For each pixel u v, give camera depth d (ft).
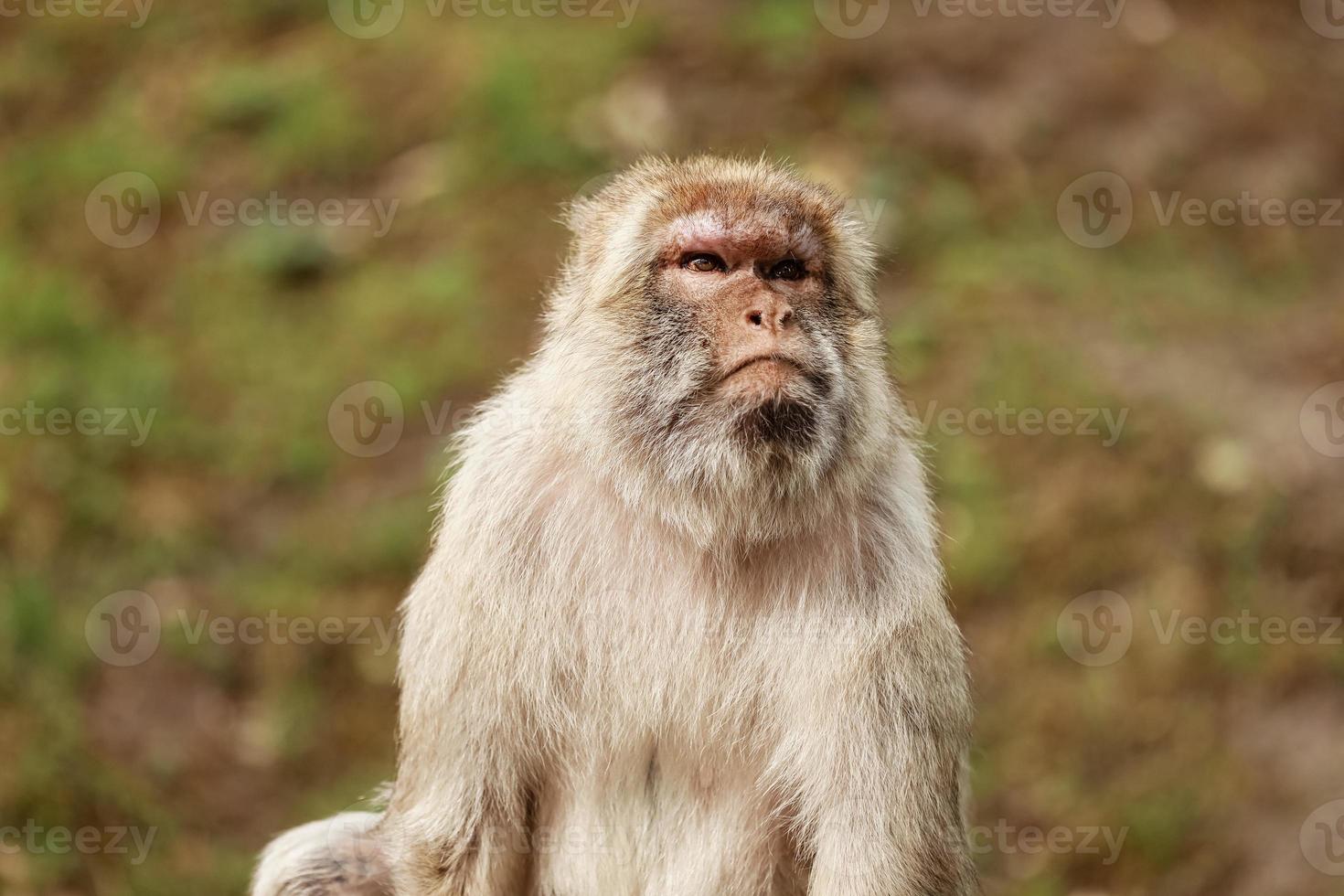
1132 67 138.62
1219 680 101.55
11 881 82.64
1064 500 108.99
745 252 55.47
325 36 144.56
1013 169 131.44
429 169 131.44
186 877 89.15
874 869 55.06
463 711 57.36
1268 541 106.83
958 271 123.44
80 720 96.58
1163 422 112.57
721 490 54.29
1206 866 94.12
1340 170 135.44
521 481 58.13
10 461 110.11
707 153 76.18
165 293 126.21
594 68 135.23
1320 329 120.88
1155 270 127.34
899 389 62.13
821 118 132.36
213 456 115.65
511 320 119.96
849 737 55.67
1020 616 104.99
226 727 101.04
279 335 122.62
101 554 108.47
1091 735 100.07
